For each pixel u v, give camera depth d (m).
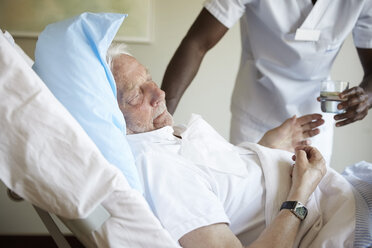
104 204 0.82
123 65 1.25
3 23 2.63
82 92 0.96
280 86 1.83
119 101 1.24
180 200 1.08
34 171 0.76
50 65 0.97
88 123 0.96
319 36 1.72
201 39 1.75
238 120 2.00
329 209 1.25
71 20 1.00
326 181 1.32
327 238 1.16
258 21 1.79
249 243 1.25
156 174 1.12
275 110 1.91
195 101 2.79
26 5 2.62
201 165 1.22
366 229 1.15
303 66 1.77
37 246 2.69
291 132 1.60
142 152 1.14
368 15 1.75
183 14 2.71
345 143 2.85
